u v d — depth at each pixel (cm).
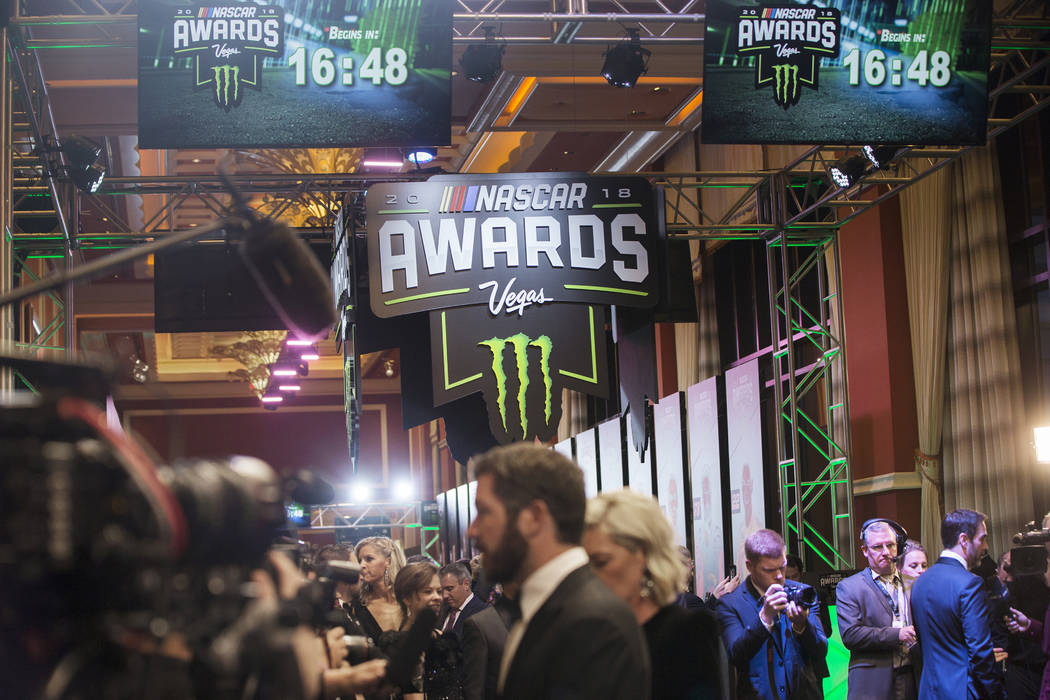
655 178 1262
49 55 1234
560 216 1019
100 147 1059
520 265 1010
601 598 224
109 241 1199
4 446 115
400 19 810
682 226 1254
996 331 1129
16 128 1075
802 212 1220
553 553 229
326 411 3144
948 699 546
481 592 662
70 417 123
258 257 180
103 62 1250
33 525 112
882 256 1285
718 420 1210
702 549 1256
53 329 1195
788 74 826
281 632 136
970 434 1162
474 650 435
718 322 1773
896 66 835
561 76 1371
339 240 1109
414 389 1129
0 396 138
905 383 1268
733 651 514
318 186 1160
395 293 997
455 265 1005
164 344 2761
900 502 1250
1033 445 1007
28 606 116
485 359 1004
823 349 1288
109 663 118
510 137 1638
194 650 126
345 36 808
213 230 182
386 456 3177
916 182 1122
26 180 1160
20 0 923
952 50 837
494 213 1015
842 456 1314
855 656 636
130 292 2436
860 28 833
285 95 805
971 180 1158
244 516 140
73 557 114
